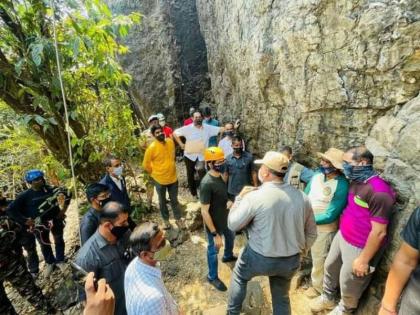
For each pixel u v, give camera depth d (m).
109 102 3.91
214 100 6.54
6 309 2.54
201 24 6.56
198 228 4.11
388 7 2.19
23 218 3.08
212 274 3.06
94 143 3.75
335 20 2.56
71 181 3.49
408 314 1.34
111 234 1.98
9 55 3.00
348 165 2.21
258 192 2.06
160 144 3.83
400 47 2.18
